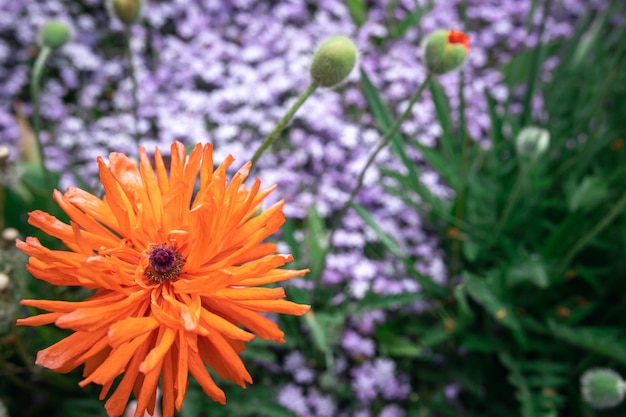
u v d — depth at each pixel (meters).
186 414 0.29
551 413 0.31
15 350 0.30
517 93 0.45
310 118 0.40
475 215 0.38
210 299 0.19
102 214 0.19
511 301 0.35
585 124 0.39
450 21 0.48
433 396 0.35
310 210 0.35
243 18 0.47
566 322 0.35
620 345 0.31
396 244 0.37
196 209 0.18
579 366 0.34
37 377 0.31
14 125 0.40
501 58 0.49
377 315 0.35
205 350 0.19
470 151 0.41
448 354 0.36
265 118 0.42
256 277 0.19
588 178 0.33
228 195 0.19
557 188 0.39
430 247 0.38
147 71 0.45
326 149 0.40
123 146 0.40
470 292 0.32
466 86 0.45
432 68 0.24
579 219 0.35
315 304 0.34
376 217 0.38
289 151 0.40
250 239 0.19
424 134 0.42
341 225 0.38
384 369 0.34
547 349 0.35
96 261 0.17
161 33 0.49
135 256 0.19
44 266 0.18
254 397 0.31
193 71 0.43
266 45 0.46
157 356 0.17
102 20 0.48
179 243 0.20
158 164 0.20
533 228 0.37
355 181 0.39
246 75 0.43
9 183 0.29
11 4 0.46
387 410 0.34
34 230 0.34
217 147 0.41
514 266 0.34
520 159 0.33
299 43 0.45
